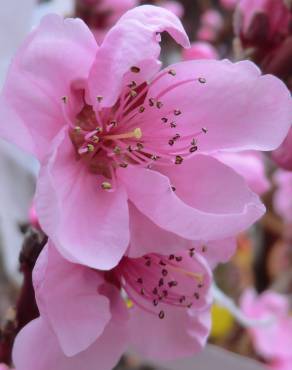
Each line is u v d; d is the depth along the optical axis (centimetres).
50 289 11
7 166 16
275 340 27
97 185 12
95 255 11
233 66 11
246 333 27
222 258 12
